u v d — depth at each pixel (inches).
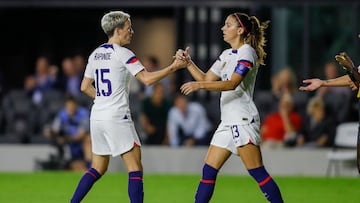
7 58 2719.0
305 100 2122.3
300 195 1364.4
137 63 1003.3
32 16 2701.8
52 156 1957.4
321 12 2283.5
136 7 2433.6
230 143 1004.6
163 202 1270.9
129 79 1019.3
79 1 2295.8
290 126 1990.7
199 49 2266.2
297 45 2271.2
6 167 1980.8
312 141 2005.4
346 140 1854.1
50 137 2143.2
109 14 1023.0
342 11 2277.3
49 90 2233.0
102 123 1008.2
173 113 2048.5
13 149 1977.1
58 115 2079.2
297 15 2271.2
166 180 1616.6
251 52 992.2
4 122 2208.4
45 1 2303.2
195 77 1019.9
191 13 2265.0
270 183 998.4
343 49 2281.0
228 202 1268.5
